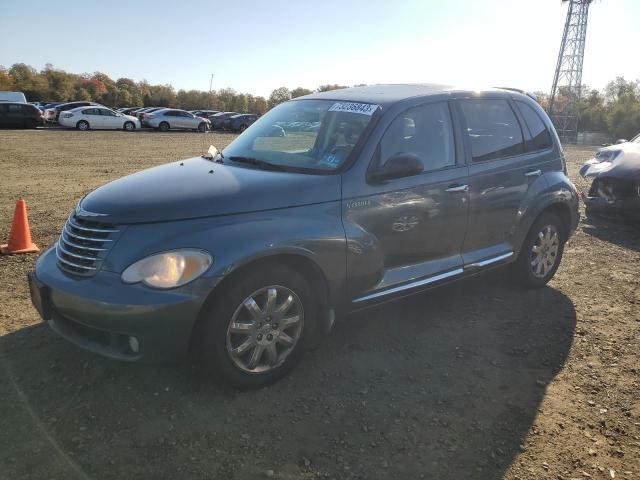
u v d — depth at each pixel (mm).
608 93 78125
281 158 3994
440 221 4180
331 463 2779
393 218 3854
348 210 3607
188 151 19719
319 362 3781
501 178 4637
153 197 3236
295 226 3338
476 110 4617
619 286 5520
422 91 4379
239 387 3312
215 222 3158
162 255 2979
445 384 3564
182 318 2979
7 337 3916
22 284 4969
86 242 3180
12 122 30078
